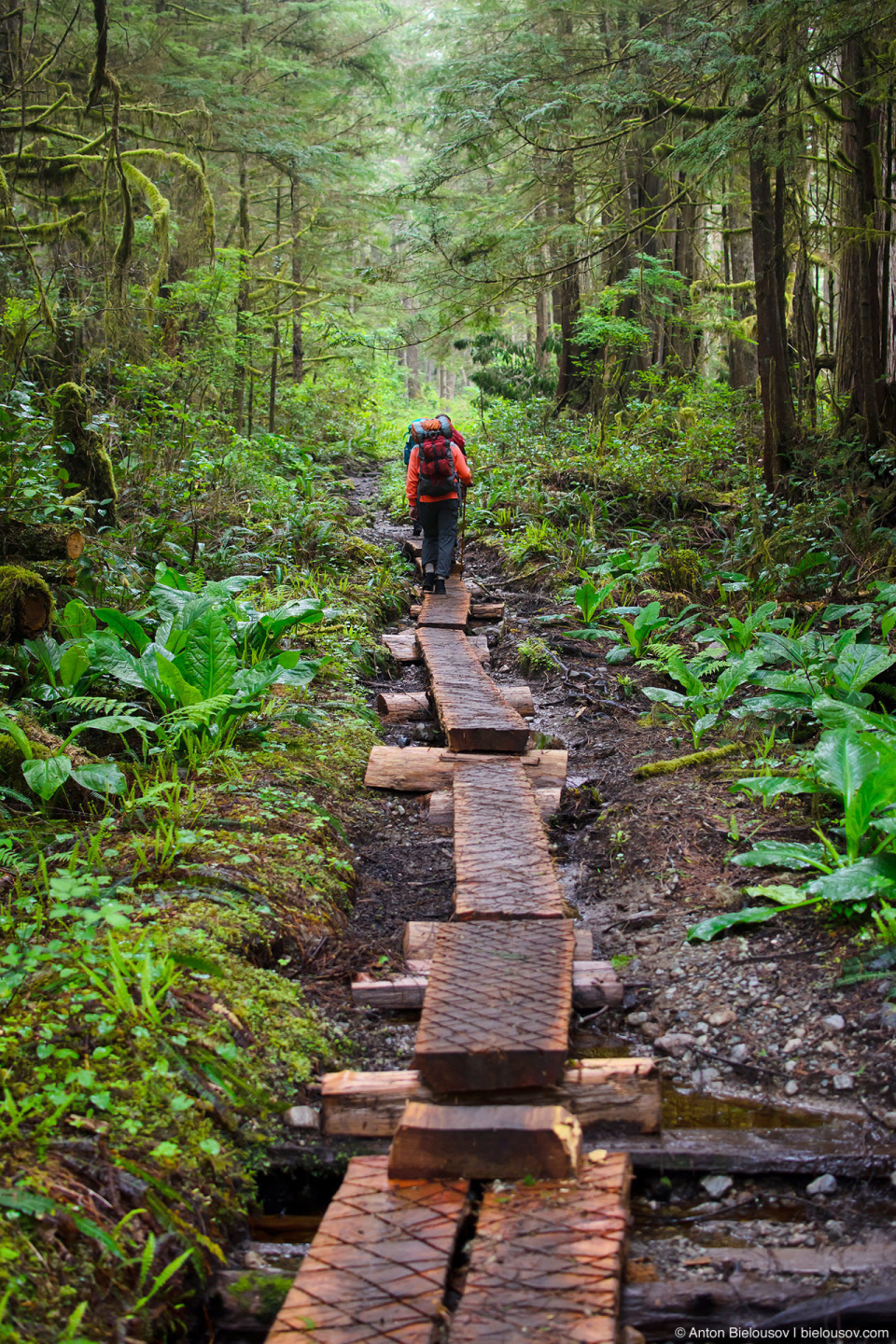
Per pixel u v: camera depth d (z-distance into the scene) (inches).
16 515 253.1
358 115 893.2
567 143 469.1
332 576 371.9
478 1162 98.8
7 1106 93.5
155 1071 106.3
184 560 319.6
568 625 335.3
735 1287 88.4
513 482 498.0
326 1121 109.2
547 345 720.3
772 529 381.4
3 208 423.2
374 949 148.6
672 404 652.7
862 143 385.4
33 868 148.3
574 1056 127.3
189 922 135.7
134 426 408.5
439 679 258.8
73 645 205.6
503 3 714.2
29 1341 73.7
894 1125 108.1
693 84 396.8
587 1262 85.9
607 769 220.4
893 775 143.6
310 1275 86.2
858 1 293.3
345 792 202.7
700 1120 113.1
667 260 679.7
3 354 383.6
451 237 432.1
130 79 652.7
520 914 143.6
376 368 1055.6
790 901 146.5
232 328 596.1
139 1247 86.9
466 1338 78.3
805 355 562.9
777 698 209.9
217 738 201.2
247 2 775.7
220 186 856.3
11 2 501.7
